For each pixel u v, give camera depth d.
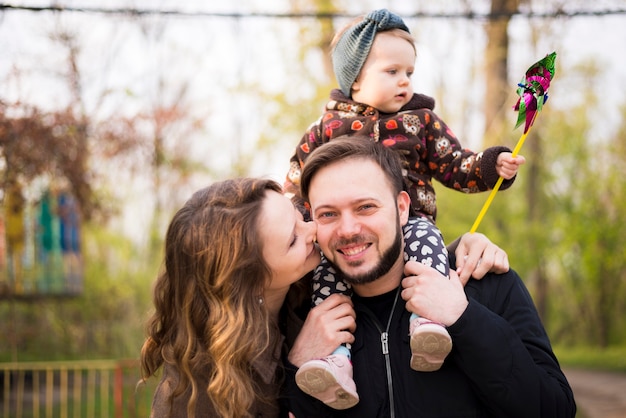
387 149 2.46
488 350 2.21
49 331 11.86
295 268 2.40
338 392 2.25
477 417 2.28
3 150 7.92
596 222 21.77
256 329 2.36
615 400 12.04
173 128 13.29
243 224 2.37
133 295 13.39
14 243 9.68
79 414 7.62
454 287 2.33
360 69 2.95
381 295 2.47
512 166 2.64
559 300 27.22
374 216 2.30
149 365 2.59
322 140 2.98
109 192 11.95
